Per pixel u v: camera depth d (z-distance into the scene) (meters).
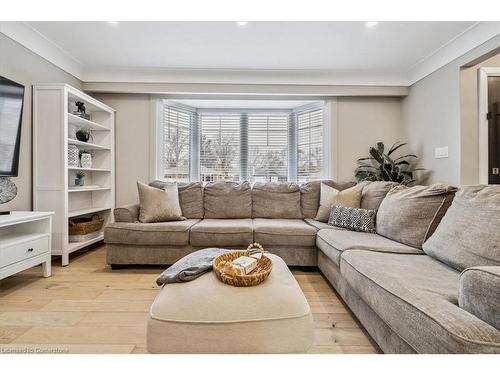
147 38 2.72
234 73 3.52
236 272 1.32
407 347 1.10
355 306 1.65
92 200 3.64
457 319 0.89
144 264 2.64
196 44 2.84
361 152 3.81
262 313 1.11
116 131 3.72
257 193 3.29
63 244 2.69
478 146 2.78
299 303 1.18
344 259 1.74
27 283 2.26
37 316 1.74
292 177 4.08
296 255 2.62
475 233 1.33
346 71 3.52
